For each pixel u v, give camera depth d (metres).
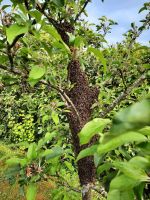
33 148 2.71
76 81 3.31
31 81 2.13
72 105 3.04
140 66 3.81
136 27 4.07
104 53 4.28
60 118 5.47
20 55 2.54
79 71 3.32
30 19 2.00
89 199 3.09
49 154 2.77
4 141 13.12
